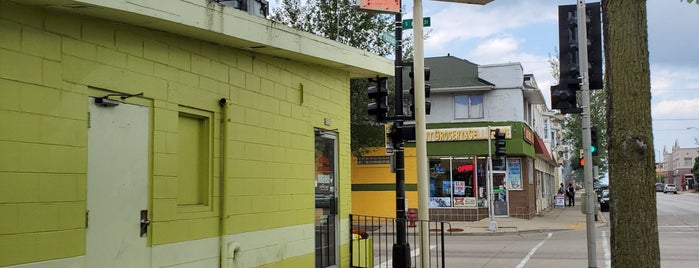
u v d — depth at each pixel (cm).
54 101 516
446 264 1452
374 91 1305
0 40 473
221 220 724
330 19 2480
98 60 563
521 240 2089
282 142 862
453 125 2977
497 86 2945
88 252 544
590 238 1062
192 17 625
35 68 500
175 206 653
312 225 935
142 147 613
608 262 1459
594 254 1059
